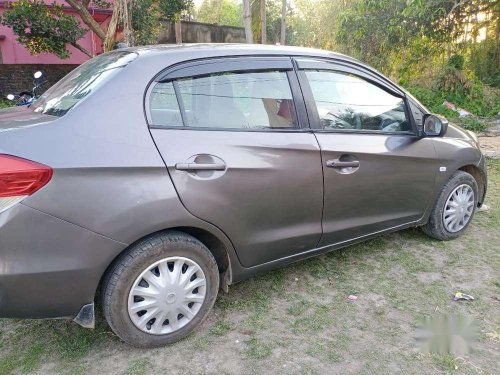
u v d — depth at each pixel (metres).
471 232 4.26
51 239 2.11
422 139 3.61
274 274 3.41
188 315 2.60
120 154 2.24
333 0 14.52
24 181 2.03
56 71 12.05
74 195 2.13
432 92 12.54
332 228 3.14
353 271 3.48
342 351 2.54
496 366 2.43
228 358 2.48
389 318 2.87
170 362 2.44
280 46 3.06
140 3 9.63
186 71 2.58
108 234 2.21
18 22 9.78
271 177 2.72
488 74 14.21
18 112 2.79
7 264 2.05
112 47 9.20
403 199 3.54
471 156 4.01
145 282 2.42
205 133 2.54
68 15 10.39
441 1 10.67
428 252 3.82
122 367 2.39
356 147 3.13
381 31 11.71
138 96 2.40
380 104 3.42
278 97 2.88
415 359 2.48
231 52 2.78
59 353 2.50
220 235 2.60
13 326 2.75
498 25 13.51
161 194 2.33
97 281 2.26
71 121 2.24
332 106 3.12
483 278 3.39
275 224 2.84
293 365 2.42
